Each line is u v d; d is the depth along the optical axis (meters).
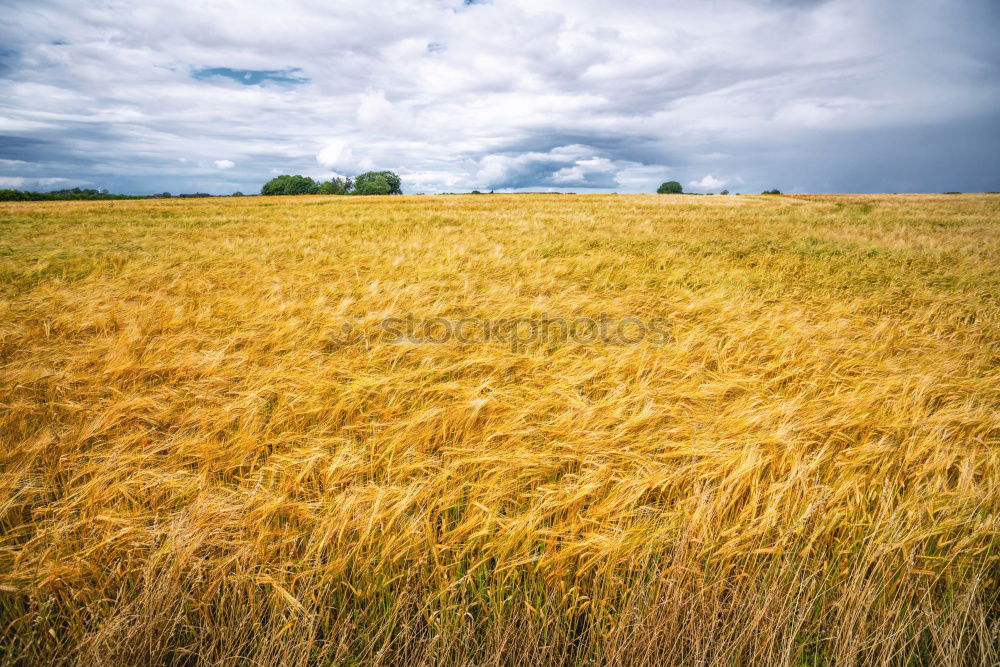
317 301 4.80
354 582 1.54
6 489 1.70
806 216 20.02
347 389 2.51
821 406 2.42
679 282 6.57
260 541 1.53
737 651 1.47
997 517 1.65
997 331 4.15
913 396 2.48
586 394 2.75
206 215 21.58
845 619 1.45
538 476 1.90
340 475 1.84
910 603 1.51
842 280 6.75
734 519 1.69
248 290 5.52
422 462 1.87
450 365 3.15
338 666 1.43
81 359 3.05
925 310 4.87
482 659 1.48
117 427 2.23
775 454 1.91
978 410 2.28
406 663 1.47
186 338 3.59
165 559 1.50
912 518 1.62
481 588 1.53
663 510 1.73
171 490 1.82
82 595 1.46
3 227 15.17
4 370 2.80
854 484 1.72
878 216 19.91
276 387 2.60
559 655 1.50
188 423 2.28
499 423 2.23
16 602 1.44
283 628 1.38
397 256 7.92
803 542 1.63
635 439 2.11
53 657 1.40
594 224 15.30
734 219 18.25
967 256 8.53
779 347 3.46
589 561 1.47
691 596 1.47
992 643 1.45
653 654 1.46
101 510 1.64
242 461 1.95
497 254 7.99
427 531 1.54
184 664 1.49
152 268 6.91
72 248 9.21
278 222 16.38
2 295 5.52
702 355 3.43
